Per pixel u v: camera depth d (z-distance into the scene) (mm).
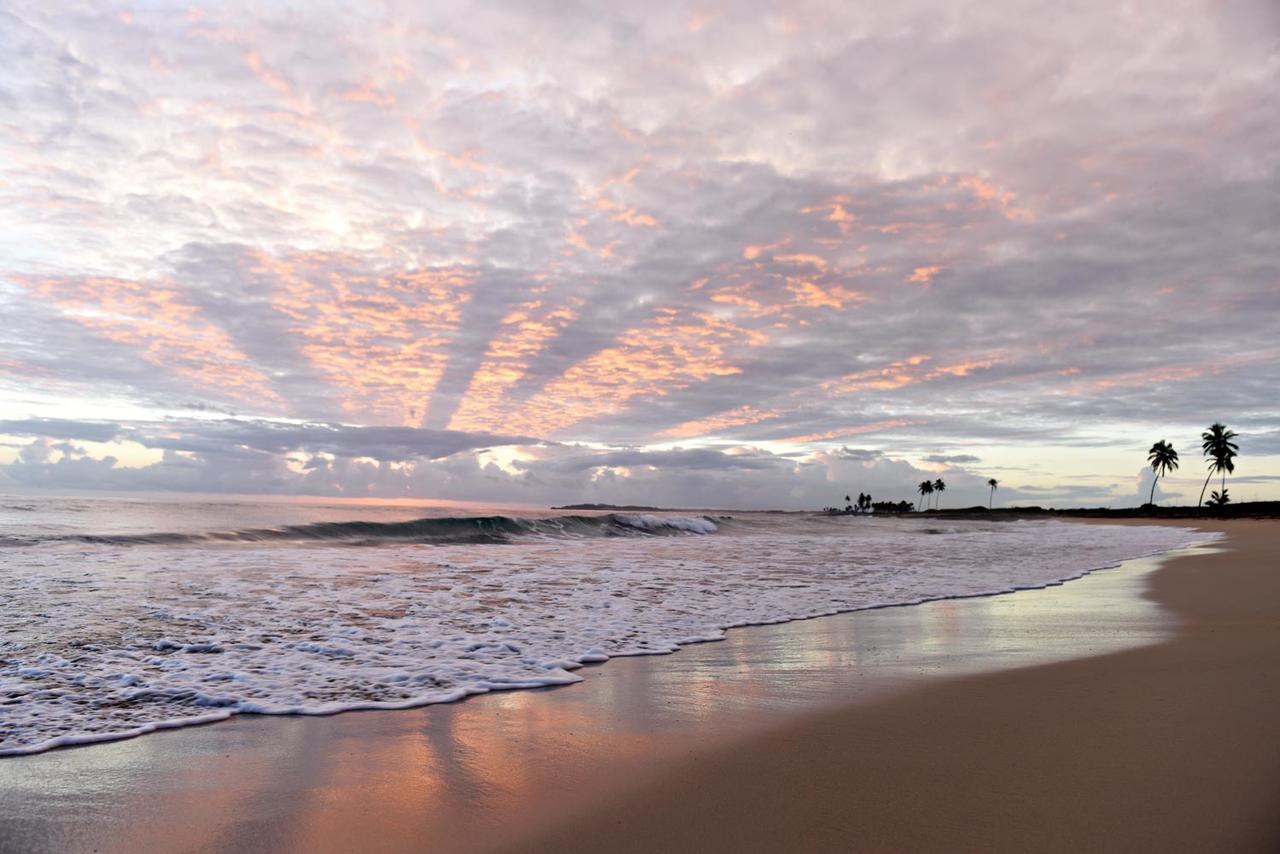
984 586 12883
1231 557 19766
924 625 8727
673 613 9383
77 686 5344
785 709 5039
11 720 4559
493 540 21781
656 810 3359
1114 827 3049
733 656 6926
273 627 7586
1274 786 3471
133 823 3217
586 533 26188
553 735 4473
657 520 30047
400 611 8797
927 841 2977
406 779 3758
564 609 9406
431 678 5863
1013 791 3480
